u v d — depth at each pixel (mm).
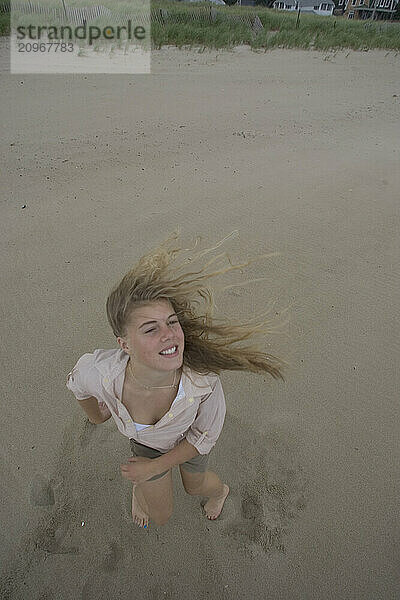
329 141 6449
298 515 2223
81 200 4438
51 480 2307
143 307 1426
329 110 7930
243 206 4547
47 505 2213
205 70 9969
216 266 3695
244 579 2014
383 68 11852
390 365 2969
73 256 3695
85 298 3322
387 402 2744
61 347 2961
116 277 3520
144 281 1454
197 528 2168
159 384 1529
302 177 5238
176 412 1568
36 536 2104
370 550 2104
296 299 3443
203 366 1607
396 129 7195
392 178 5359
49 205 4316
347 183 5164
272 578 2018
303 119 7320
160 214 4309
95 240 3889
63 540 2100
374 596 1963
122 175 4969
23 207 4254
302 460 2441
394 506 2264
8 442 2445
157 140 5980
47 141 5691
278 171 5352
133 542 2109
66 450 2430
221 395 1675
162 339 1421
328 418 2645
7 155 5230
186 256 3756
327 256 3914
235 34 13242
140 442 1765
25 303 3248
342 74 10836
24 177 4766
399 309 3400
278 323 3207
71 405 2635
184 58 10820
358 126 7207
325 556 2084
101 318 3174
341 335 3164
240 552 2092
